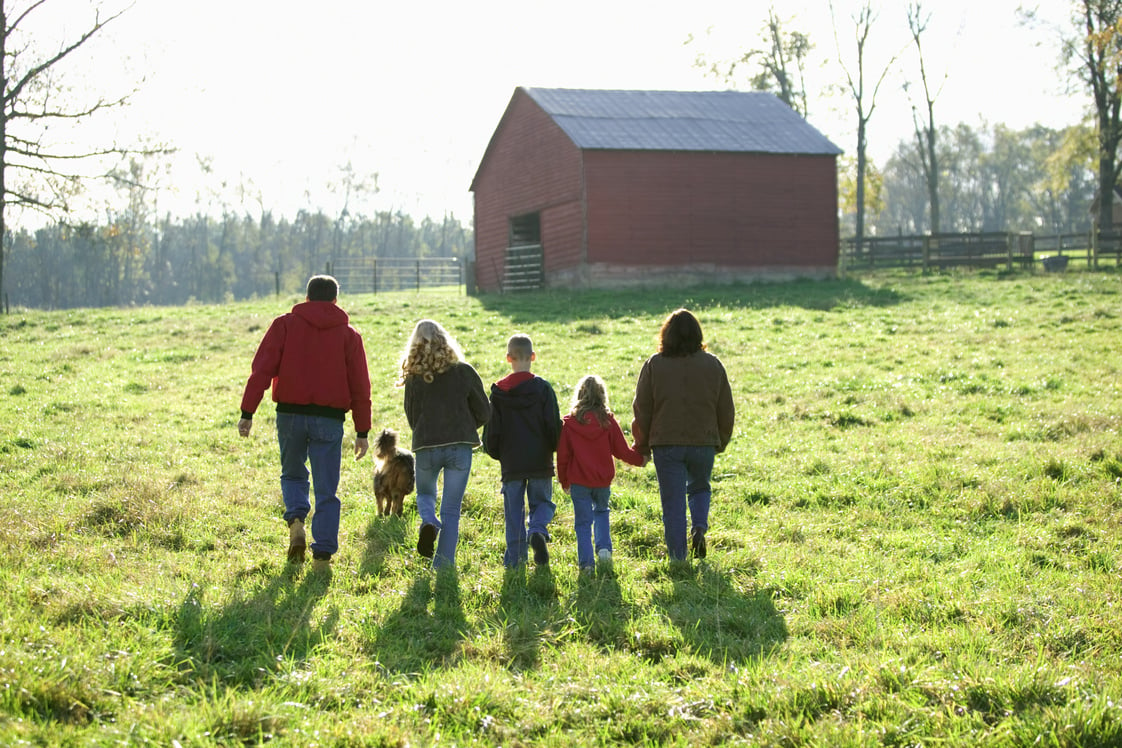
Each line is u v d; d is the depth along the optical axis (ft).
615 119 111.24
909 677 16.19
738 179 109.70
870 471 34.01
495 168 123.44
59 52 114.42
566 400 46.75
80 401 46.75
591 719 15.02
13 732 12.80
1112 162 157.79
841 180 199.62
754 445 38.50
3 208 116.47
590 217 104.78
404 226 386.52
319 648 17.44
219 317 84.43
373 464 34.96
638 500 30.04
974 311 75.36
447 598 20.89
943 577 22.88
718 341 63.93
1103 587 22.06
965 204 395.34
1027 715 14.51
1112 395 44.75
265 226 374.43
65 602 18.19
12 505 27.66
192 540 25.30
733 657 17.76
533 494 24.09
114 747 12.89
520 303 91.40
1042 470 32.76
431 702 15.26
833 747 13.84
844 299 88.07
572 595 21.31
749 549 25.29
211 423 42.63
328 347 23.02
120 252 292.40
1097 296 80.69
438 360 22.77
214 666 16.19
